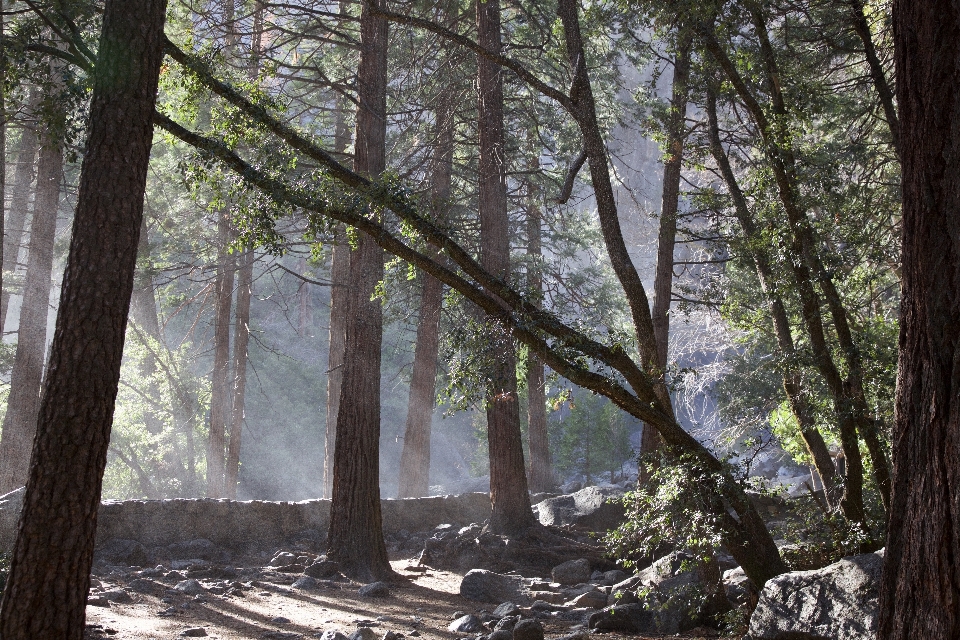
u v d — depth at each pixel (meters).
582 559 13.73
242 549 13.94
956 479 3.99
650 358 8.54
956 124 4.22
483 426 37.00
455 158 23.84
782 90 10.59
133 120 5.60
